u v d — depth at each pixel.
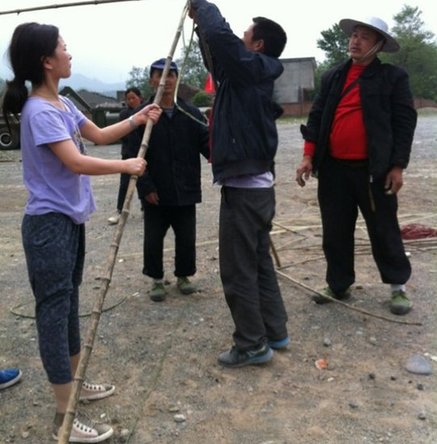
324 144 4.29
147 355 3.81
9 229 7.68
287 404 3.19
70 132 2.77
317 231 6.86
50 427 3.04
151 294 4.73
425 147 16.77
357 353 3.76
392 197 4.18
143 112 3.24
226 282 3.54
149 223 4.62
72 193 2.76
